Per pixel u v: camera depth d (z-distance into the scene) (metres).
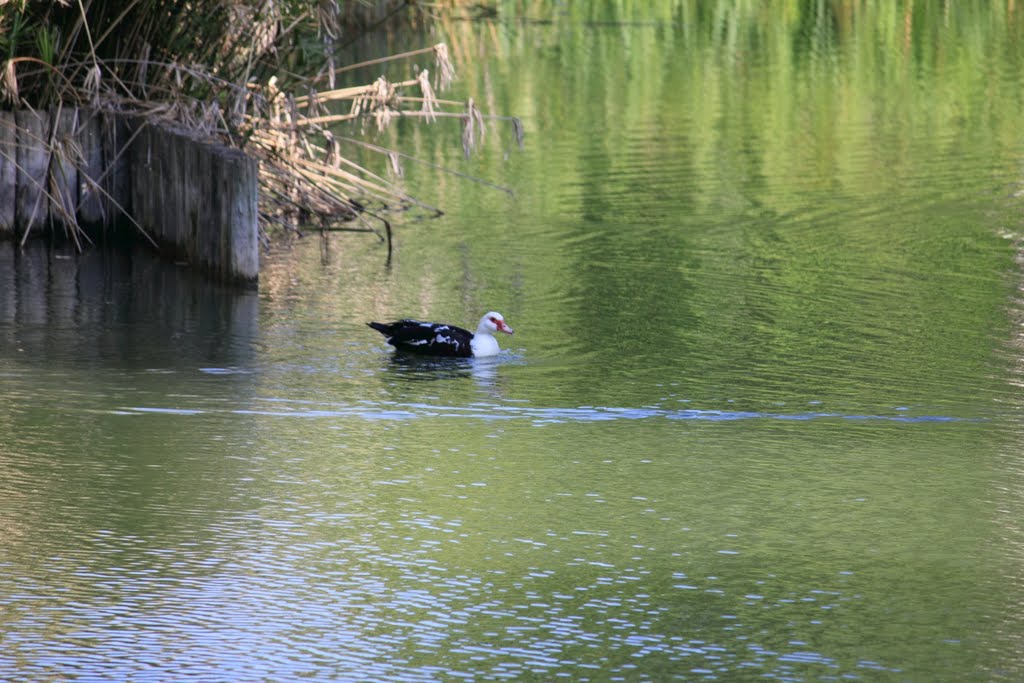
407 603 13.55
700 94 46.88
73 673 12.08
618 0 66.81
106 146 29.27
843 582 14.10
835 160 37.44
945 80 49.31
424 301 25.20
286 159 30.91
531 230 30.59
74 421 18.70
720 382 20.67
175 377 20.73
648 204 32.81
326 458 17.53
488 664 12.37
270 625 13.04
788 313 24.30
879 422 18.95
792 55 54.31
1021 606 13.59
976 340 22.67
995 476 16.97
